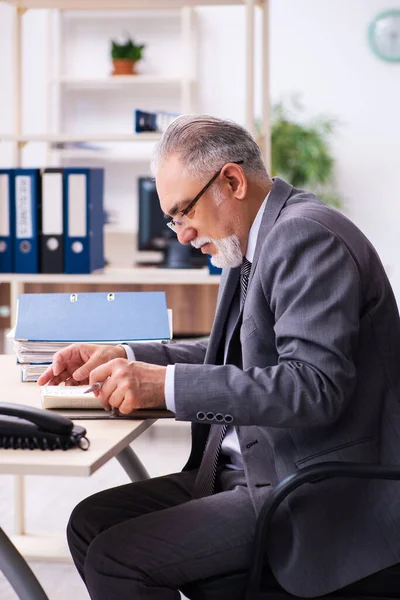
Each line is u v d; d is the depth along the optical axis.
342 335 1.37
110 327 1.89
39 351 1.85
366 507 1.43
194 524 1.47
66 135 2.88
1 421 1.31
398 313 1.54
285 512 1.45
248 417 1.38
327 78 6.55
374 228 6.62
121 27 6.56
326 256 1.42
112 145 6.61
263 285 1.48
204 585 1.45
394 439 1.46
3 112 6.69
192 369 1.43
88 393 1.58
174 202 1.58
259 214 1.60
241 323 1.63
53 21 6.54
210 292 3.42
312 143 6.23
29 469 1.23
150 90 6.55
